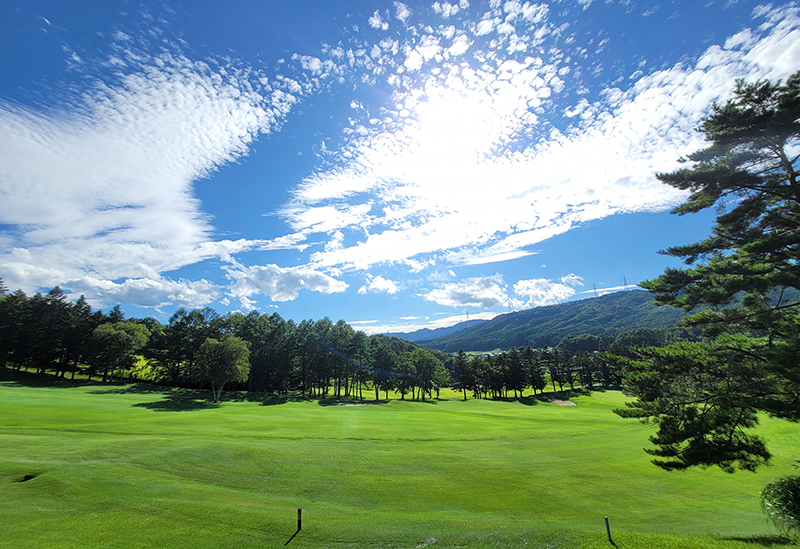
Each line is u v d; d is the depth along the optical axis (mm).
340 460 23141
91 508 15008
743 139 16000
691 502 18766
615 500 18984
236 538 13336
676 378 16797
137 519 14336
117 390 65500
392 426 37438
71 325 78625
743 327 16750
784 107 14898
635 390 17312
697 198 18406
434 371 92188
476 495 19203
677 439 15344
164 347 84000
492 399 94750
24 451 20781
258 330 84500
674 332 105688
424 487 19891
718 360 16688
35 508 14695
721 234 17906
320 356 81438
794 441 26500
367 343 85500
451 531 14055
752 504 18375
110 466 19094
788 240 14398
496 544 12633
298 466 21547
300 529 14070
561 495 19531
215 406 53688
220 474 19562
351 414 47438
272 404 62000
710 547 11477
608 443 30812
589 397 91500
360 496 18281
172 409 47375
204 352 63094
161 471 19172
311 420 39688
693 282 17328
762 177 16219
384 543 13062
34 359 75688
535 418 50906
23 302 80500
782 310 15797
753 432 28953
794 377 13680
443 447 27922
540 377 100438
